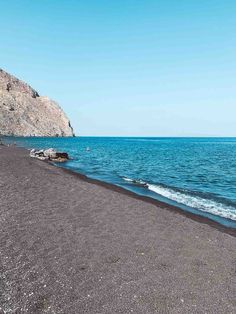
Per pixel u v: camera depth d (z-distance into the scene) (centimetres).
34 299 750
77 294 780
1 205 1552
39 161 4266
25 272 877
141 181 3116
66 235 1186
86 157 6206
